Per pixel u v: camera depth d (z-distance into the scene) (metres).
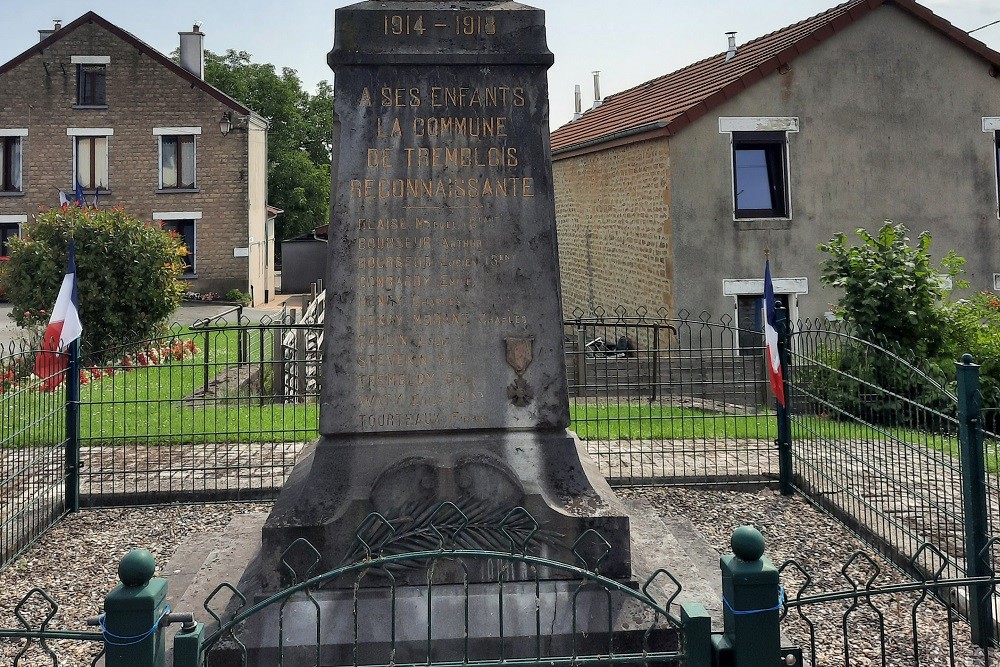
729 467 8.72
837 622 5.29
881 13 17.73
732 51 20.73
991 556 5.13
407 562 4.84
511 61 5.23
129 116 30.42
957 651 4.93
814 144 17.67
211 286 31.08
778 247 17.62
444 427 5.14
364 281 5.16
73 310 7.66
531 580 4.88
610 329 19.94
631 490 8.30
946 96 18.03
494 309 5.20
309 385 12.80
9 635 3.00
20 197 30.31
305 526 4.85
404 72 5.20
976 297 14.48
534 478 5.08
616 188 19.66
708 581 5.30
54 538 7.06
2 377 8.16
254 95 49.50
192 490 7.98
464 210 5.21
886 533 6.62
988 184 18.23
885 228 12.74
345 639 4.54
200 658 3.07
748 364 14.10
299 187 49.53
